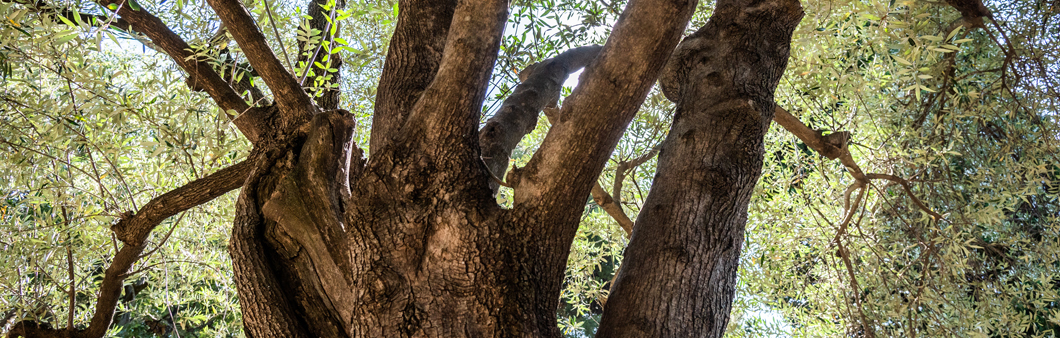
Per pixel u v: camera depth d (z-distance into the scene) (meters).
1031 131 3.80
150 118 2.71
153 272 4.50
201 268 4.66
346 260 1.95
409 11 2.69
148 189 3.50
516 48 3.57
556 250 1.68
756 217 4.20
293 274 2.00
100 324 3.36
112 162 3.08
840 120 3.83
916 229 4.12
